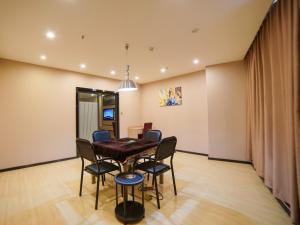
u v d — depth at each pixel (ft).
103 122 20.52
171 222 6.60
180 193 8.92
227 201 8.08
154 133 12.01
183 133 18.78
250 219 6.70
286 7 6.48
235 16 7.94
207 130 16.92
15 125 13.11
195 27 8.83
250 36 10.02
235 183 10.11
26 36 9.34
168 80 20.12
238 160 14.34
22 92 13.48
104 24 8.32
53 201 8.24
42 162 14.38
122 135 20.84
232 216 6.92
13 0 6.46
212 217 6.88
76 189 9.53
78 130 16.83
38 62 13.71
